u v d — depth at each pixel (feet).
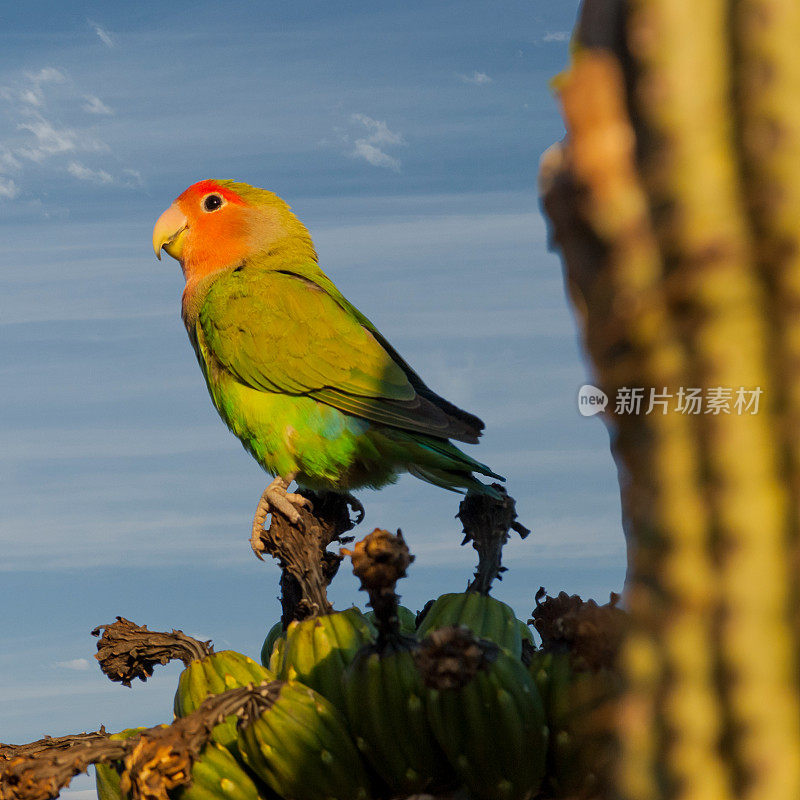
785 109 4.35
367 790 8.75
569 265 4.91
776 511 4.22
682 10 4.60
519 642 9.93
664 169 4.50
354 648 9.71
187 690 9.75
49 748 9.57
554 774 8.57
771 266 4.32
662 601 4.35
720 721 4.12
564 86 4.88
